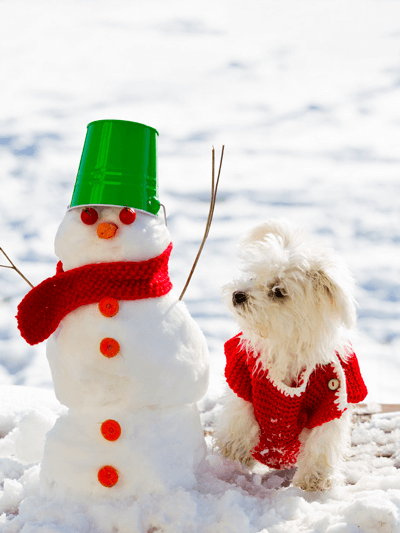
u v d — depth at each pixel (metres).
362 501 2.30
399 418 3.82
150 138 2.59
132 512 2.29
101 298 2.41
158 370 2.42
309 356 2.79
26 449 2.87
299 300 2.72
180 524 2.28
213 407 4.18
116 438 2.39
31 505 2.47
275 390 2.79
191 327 2.59
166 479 2.41
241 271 2.93
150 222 2.52
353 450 3.40
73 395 2.47
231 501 2.39
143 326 2.42
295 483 2.91
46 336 2.47
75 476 2.42
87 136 2.58
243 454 3.06
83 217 2.42
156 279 2.51
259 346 2.85
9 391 4.16
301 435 2.95
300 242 2.88
